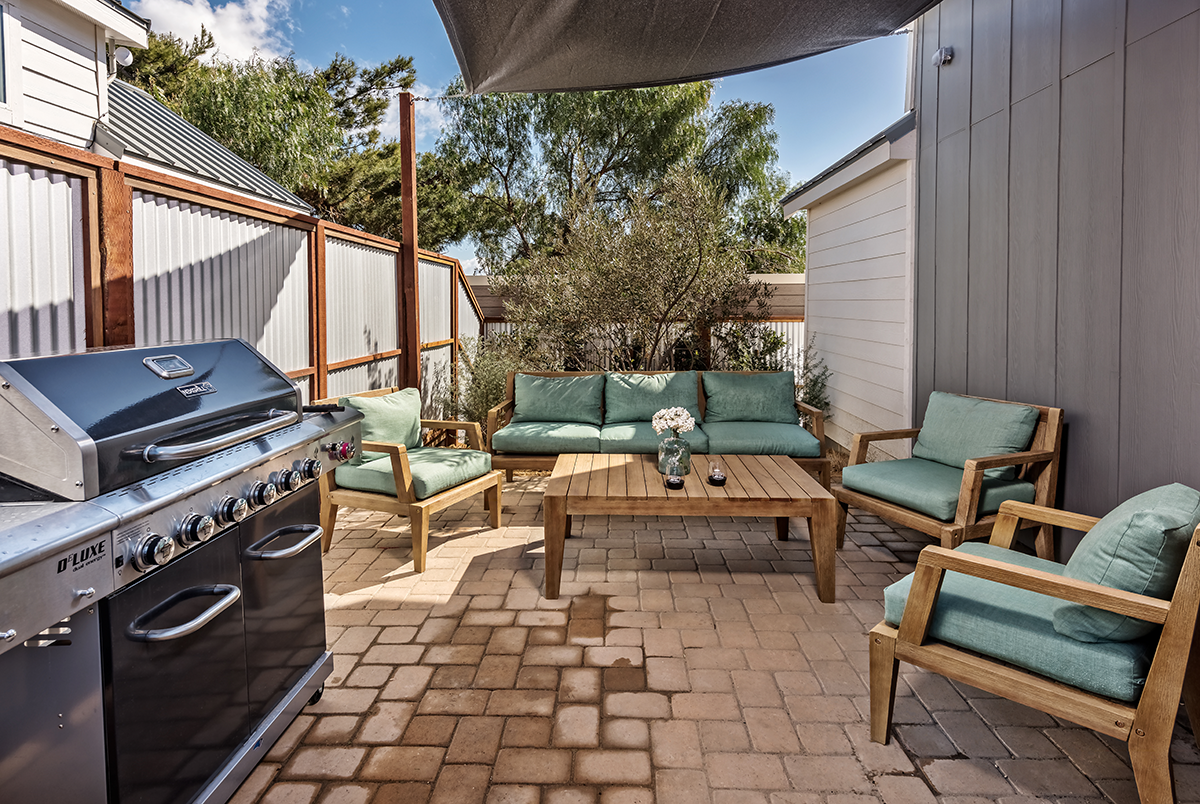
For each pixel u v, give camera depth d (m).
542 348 6.67
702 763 2.05
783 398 5.15
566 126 12.59
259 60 12.46
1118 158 3.06
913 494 3.41
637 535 4.23
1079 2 3.29
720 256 6.20
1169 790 1.69
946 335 4.63
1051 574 1.88
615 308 6.07
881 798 1.90
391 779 1.98
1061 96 3.45
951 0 4.52
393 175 13.66
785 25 3.67
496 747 2.13
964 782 1.97
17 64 4.77
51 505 1.33
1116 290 3.09
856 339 6.29
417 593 3.31
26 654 1.31
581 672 2.58
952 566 2.00
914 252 5.10
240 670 1.86
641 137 12.69
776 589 3.38
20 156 2.15
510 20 3.37
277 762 2.05
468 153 13.22
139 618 1.44
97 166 2.45
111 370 1.66
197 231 3.29
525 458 4.62
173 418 1.68
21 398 1.35
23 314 2.23
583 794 1.92
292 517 2.18
